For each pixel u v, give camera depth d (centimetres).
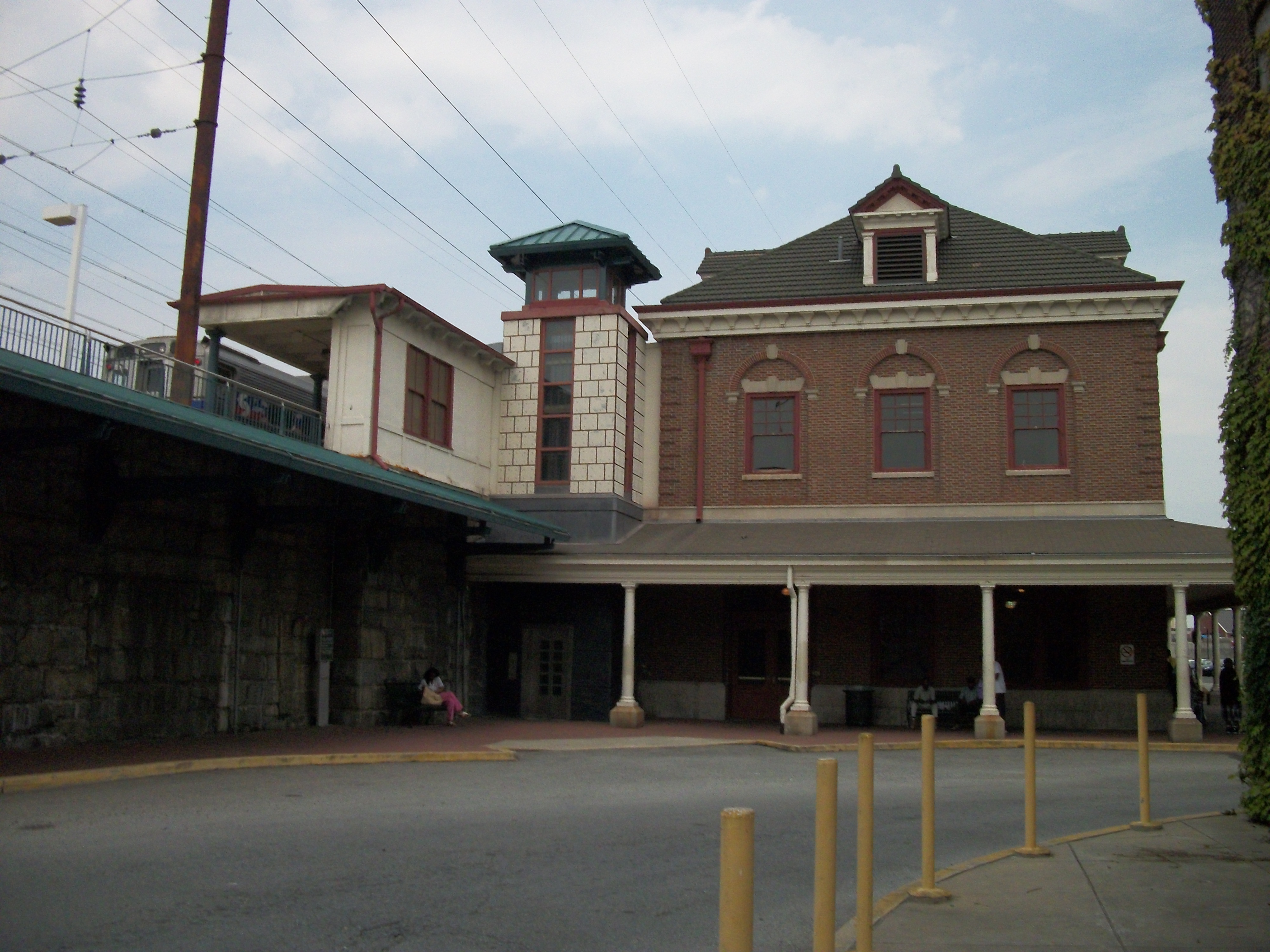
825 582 2323
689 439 2791
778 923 767
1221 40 1166
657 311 2783
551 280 2773
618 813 1195
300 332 2302
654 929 736
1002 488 2600
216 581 1772
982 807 1323
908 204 2747
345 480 1652
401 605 2231
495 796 1290
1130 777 1647
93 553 1531
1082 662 2520
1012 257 2750
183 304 1952
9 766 1262
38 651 1441
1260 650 1098
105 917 690
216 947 647
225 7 2053
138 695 1605
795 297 2770
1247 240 1084
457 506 1970
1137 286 2544
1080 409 2588
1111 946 699
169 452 1664
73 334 1512
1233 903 809
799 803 1318
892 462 2677
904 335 2691
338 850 916
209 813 1063
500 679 2591
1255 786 1122
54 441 1309
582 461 2630
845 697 2547
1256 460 1072
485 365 2647
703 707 2670
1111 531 2425
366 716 2073
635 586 2433
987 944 703
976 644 2558
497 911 759
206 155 2006
